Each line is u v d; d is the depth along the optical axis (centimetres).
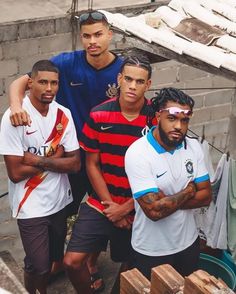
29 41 573
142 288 238
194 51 355
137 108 365
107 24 390
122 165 378
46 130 373
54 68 361
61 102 416
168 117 321
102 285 481
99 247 407
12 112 360
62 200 400
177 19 407
